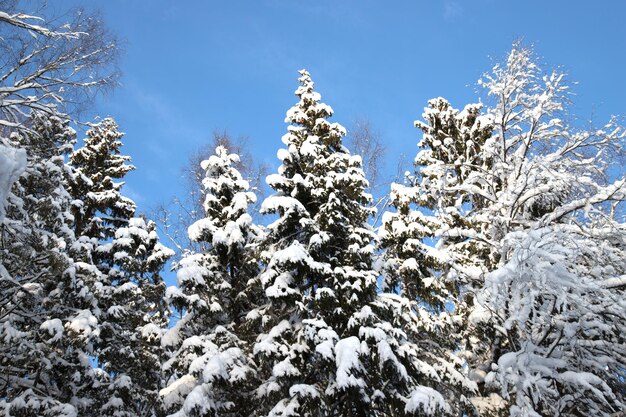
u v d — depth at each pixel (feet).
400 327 38.27
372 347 33.37
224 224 45.06
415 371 34.53
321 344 31.83
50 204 40.42
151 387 50.75
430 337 40.73
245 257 43.34
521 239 32.45
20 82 33.94
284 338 36.17
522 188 39.70
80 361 43.88
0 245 35.19
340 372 30.12
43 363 38.47
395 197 43.37
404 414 32.99
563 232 32.83
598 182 41.88
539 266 29.22
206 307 39.27
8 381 38.60
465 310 41.14
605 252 34.35
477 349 43.01
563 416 32.19
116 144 63.26
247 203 46.03
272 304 38.19
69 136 52.65
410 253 40.68
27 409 36.17
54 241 39.32
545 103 41.65
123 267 51.37
